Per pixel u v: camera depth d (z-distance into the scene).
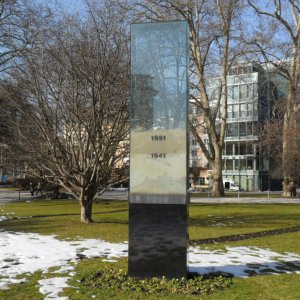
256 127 59.38
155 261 7.60
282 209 24.75
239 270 8.68
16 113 14.79
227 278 7.96
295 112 38.66
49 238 12.73
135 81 7.86
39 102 14.18
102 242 12.02
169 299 6.63
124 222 16.97
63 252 10.50
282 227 16.02
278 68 38.53
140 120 7.77
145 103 7.78
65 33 14.07
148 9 32.78
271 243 12.30
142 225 7.67
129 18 26.27
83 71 13.80
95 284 7.43
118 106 14.45
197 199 35.25
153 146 7.70
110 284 7.42
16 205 27.00
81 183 16.02
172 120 7.69
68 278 7.88
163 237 7.60
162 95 7.75
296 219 19.06
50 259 9.66
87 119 14.29
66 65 13.80
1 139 15.30
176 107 7.70
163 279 7.52
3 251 10.58
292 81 38.81
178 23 7.85
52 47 13.90
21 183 49.09
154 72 7.83
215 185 41.09
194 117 41.53
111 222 16.94
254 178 74.50
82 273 8.25
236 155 75.94
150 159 7.70
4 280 7.75
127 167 16.45
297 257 10.20
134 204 7.70
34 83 14.11
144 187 7.69
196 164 84.12
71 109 14.13
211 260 9.61
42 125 14.29
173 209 7.59
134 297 6.73
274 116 47.28
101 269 8.55
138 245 7.67
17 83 16.16
